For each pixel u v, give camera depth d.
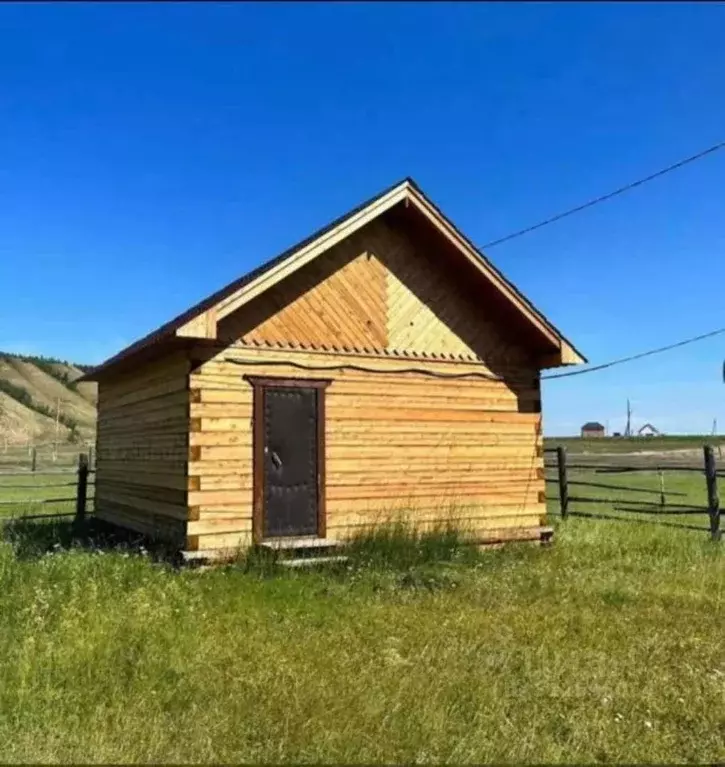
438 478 13.32
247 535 11.52
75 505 23.69
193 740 5.04
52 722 5.32
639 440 83.56
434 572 10.84
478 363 13.98
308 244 11.52
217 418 11.52
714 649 7.25
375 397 12.93
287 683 6.11
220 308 10.79
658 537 14.34
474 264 13.22
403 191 12.64
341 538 12.30
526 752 4.93
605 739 5.18
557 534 15.14
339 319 12.77
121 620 7.50
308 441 12.24
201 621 7.88
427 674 6.35
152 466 13.46
